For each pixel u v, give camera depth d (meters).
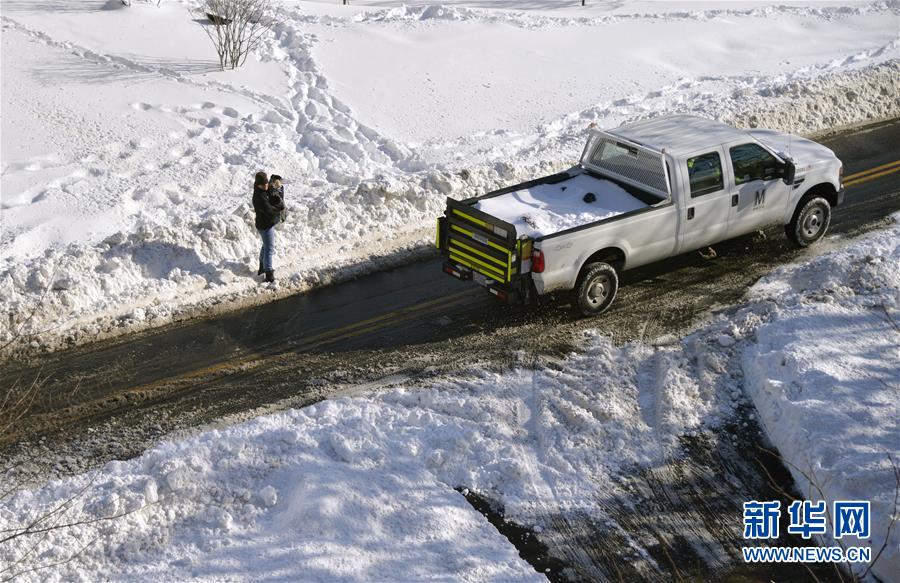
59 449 9.55
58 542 8.21
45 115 17.27
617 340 11.43
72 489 8.88
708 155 12.21
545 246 11.06
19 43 20.22
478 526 8.52
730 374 10.73
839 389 9.91
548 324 11.83
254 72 19.77
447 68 20.70
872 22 25.11
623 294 12.55
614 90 20.00
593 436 9.67
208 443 9.39
